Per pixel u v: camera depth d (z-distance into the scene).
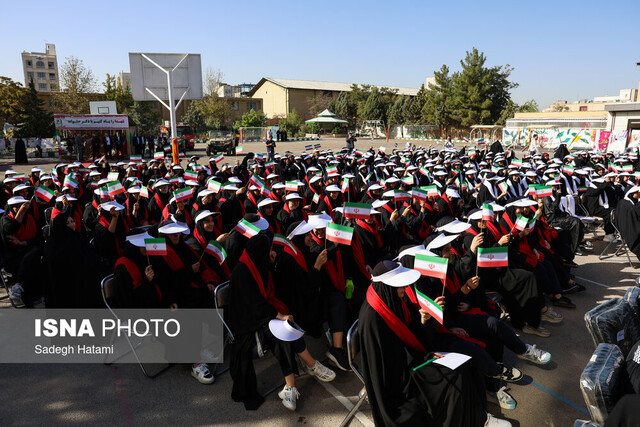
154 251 4.30
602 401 2.70
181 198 7.13
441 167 12.86
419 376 3.29
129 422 3.83
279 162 15.09
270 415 3.94
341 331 4.47
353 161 15.98
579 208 10.23
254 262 3.99
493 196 10.42
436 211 8.34
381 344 3.29
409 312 3.45
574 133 37.78
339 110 72.00
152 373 4.62
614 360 2.92
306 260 4.74
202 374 4.43
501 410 4.00
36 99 46.75
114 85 54.59
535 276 5.13
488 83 60.19
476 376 3.48
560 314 5.71
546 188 7.88
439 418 3.24
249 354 3.96
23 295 6.07
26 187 7.77
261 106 80.50
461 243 5.59
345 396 4.21
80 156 27.53
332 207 8.79
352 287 4.85
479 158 18.64
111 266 6.65
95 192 8.04
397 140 57.88
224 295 4.47
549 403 4.09
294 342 3.97
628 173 10.33
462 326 4.21
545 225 6.44
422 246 3.91
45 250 5.16
